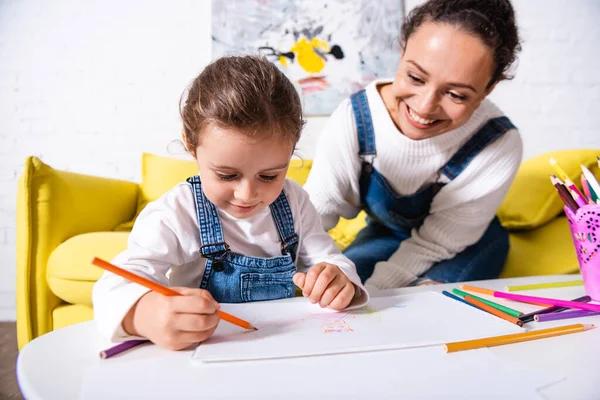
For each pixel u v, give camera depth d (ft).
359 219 5.62
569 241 4.41
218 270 2.17
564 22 6.99
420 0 6.97
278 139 1.80
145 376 1.25
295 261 2.46
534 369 1.29
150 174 6.06
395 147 3.24
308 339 1.51
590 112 7.03
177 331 1.43
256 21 6.88
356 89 6.87
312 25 6.88
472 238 3.58
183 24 6.99
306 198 2.58
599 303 2.04
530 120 6.99
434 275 3.39
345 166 3.43
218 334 1.58
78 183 4.83
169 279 2.28
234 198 1.91
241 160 1.76
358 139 3.35
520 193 4.96
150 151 7.03
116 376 1.25
